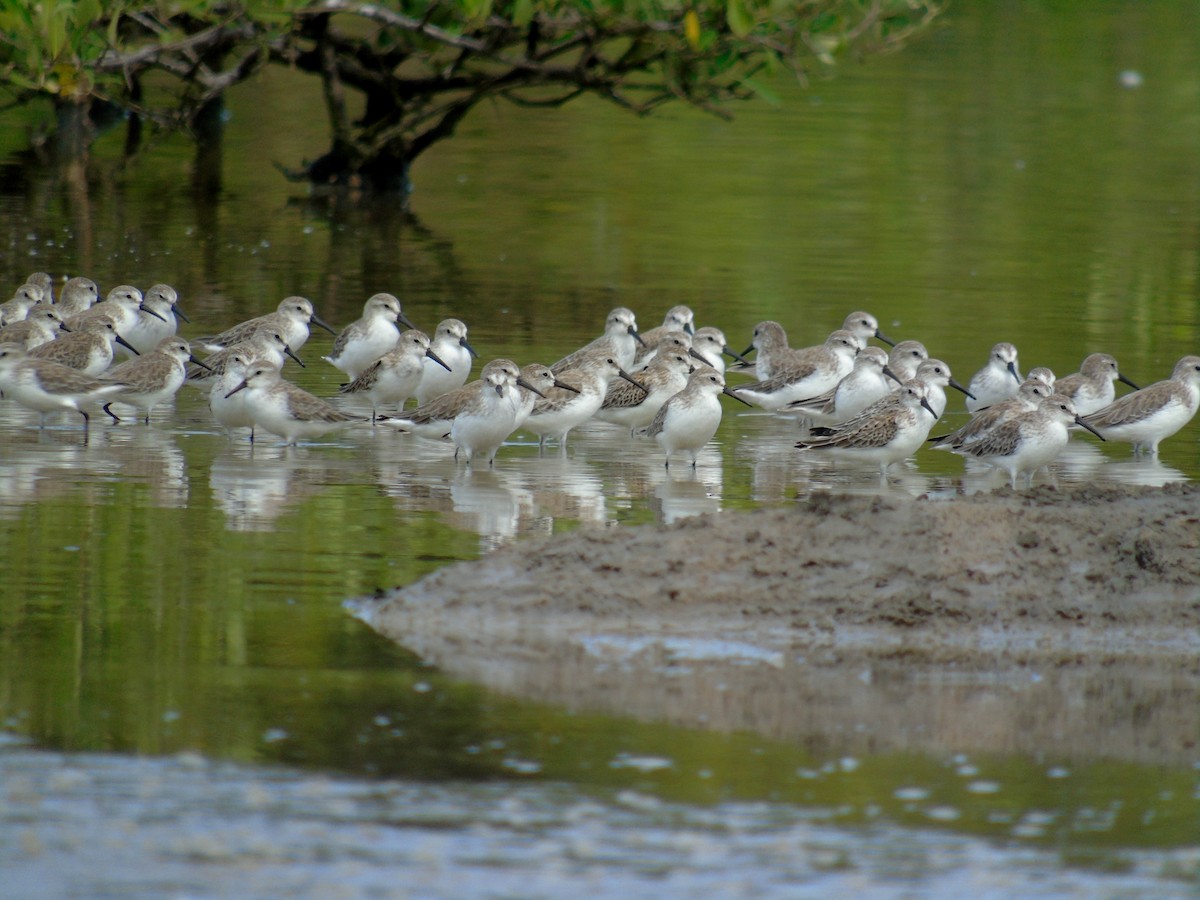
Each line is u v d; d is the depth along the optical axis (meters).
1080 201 36.75
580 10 29.27
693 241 32.69
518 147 43.09
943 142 42.94
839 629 12.29
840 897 8.41
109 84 33.22
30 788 9.39
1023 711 11.12
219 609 12.65
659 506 16.38
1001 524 13.19
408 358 20.45
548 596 12.54
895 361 22.09
